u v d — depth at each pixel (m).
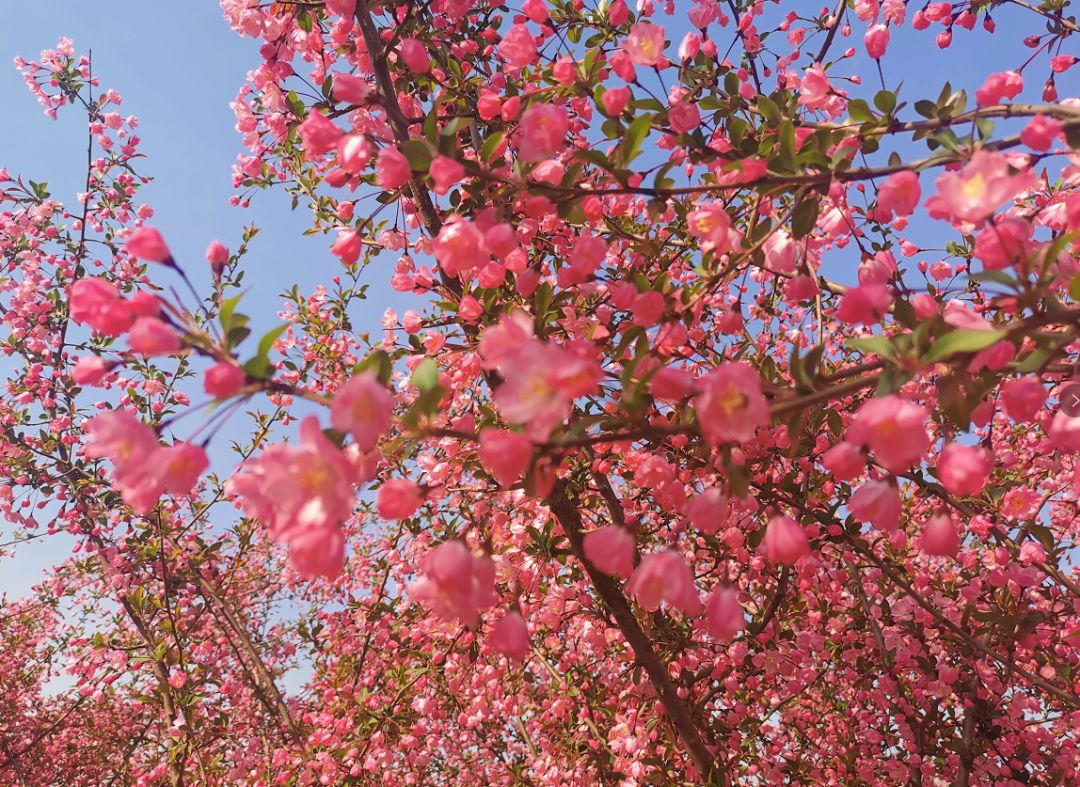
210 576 6.84
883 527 1.58
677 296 1.90
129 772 7.42
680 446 2.77
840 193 1.88
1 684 9.85
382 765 4.33
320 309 5.44
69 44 6.10
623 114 2.26
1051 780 4.38
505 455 1.29
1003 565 3.54
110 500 5.34
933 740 4.84
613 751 4.05
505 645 1.53
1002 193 1.41
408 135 3.13
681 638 3.78
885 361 1.49
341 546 1.32
